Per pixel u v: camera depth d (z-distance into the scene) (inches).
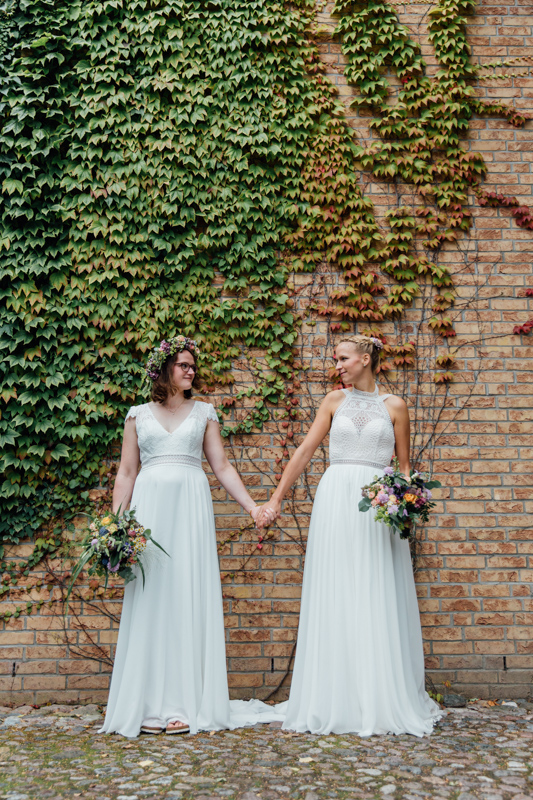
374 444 129.4
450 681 149.4
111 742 113.0
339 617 121.4
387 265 163.3
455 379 161.5
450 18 169.2
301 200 164.4
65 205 159.2
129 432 134.3
